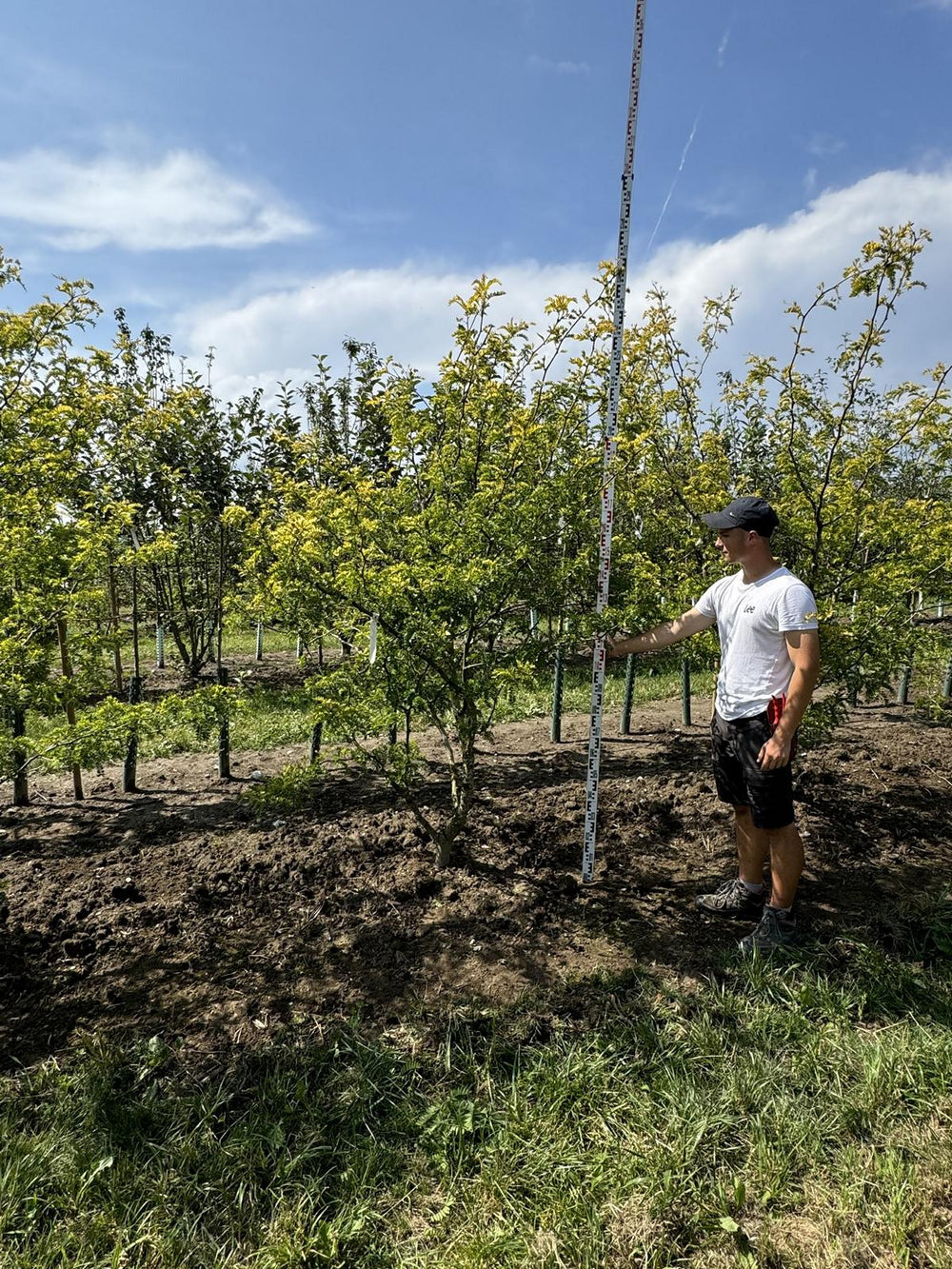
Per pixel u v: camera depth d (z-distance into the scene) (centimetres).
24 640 337
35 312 443
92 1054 267
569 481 353
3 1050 272
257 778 529
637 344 414
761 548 305
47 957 322
